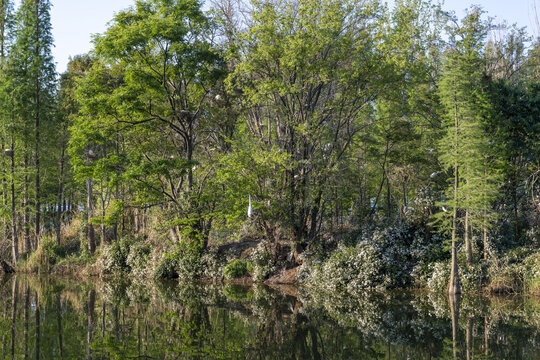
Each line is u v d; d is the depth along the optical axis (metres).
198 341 13.24
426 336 13.42
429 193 24.86
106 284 26.64
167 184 30.17
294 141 25.44
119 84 29.70
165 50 26.36
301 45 22.53
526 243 22.45
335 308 18.30
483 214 20.50
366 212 28.02
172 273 29.08
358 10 24.28
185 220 25.86
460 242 23.14
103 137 26.28
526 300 18.91
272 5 23.89
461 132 19.59
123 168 25.80
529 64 25.56
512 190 23.45
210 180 26.86
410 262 23.62
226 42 27.61
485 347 12.06
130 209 35.31
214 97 28.88
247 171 24.52
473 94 21.00
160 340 13.30
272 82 23.11
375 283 22.75
